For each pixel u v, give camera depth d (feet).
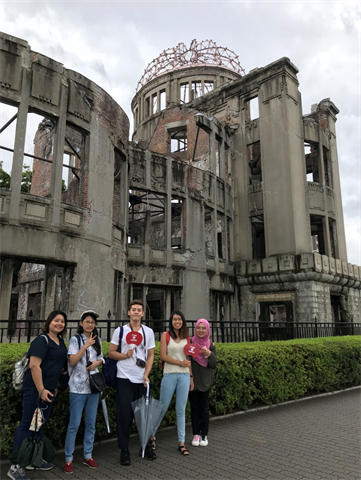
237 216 82.23
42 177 71.15
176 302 65.57
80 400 15.40
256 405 26.81
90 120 46.62
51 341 15.16
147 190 63.16
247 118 88.69
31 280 65.31
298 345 31.09
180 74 126.52
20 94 39.68
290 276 70.90
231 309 77.51
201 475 14.76
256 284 76.38
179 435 17.33
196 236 69.36
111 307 46.96
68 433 15.23
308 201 78.18
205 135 87.04
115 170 57.26
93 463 15.49
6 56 39.24
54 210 40.96
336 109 92.58
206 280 69.62
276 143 78.38
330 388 32.96
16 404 16.15
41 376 14.33
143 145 85.20
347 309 79.20
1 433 15.66
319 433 20.53
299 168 78.07
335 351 33.94
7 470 14.88
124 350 16.67
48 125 70.90
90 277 44.01
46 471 15.01
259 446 18.28
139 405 16.28
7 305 37.73
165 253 63.98
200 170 72.74
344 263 77.71
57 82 43.19
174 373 17.75
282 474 14.94
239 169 83.76
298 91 82.89
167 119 86.99
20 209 38.63
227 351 25.52
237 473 14.99
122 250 52.42
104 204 47.70
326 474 14.98
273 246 75.46
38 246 39.27
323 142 86.48
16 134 39.09
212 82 127.13
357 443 18.78
